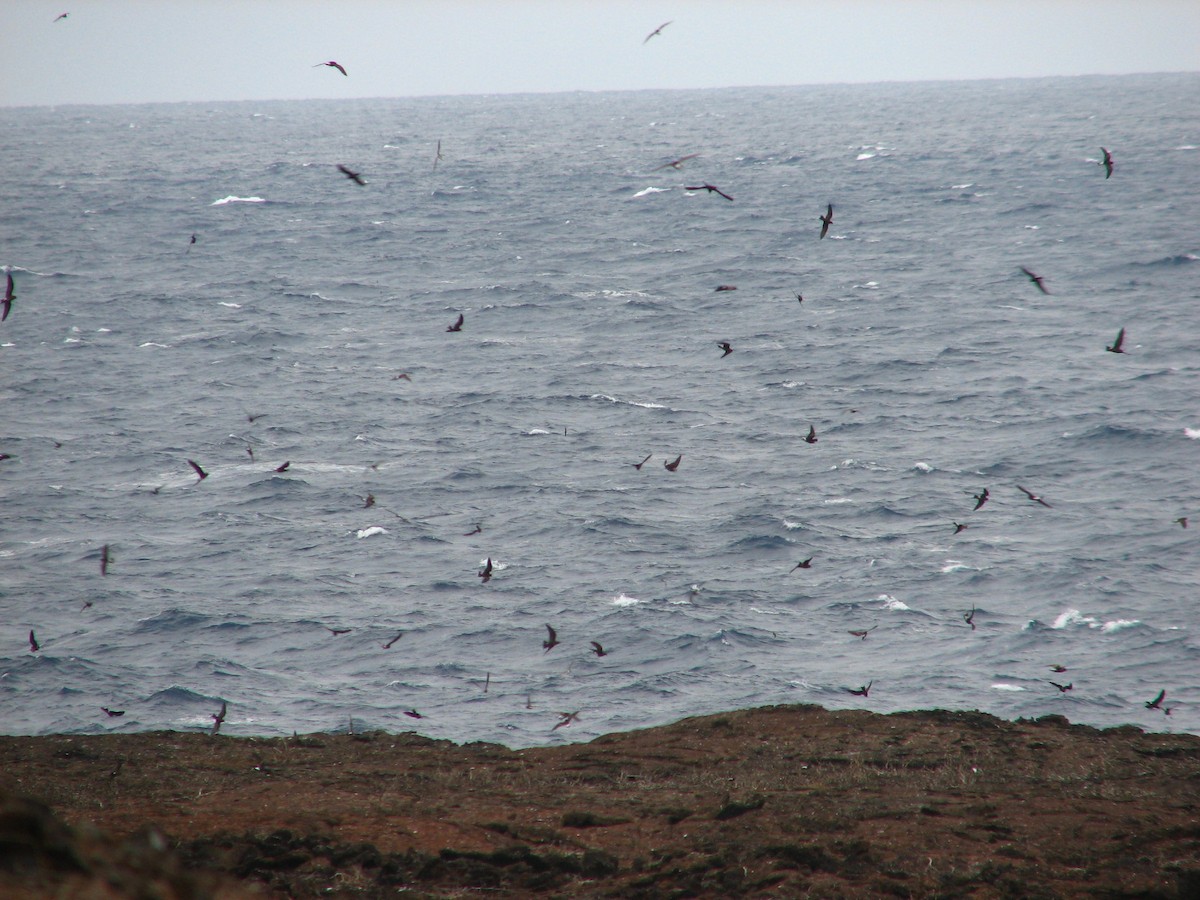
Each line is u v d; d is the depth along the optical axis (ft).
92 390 263.49
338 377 278.87
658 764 64.80
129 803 54.44
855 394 252.62
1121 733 70.95
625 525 178.70
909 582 154.30
